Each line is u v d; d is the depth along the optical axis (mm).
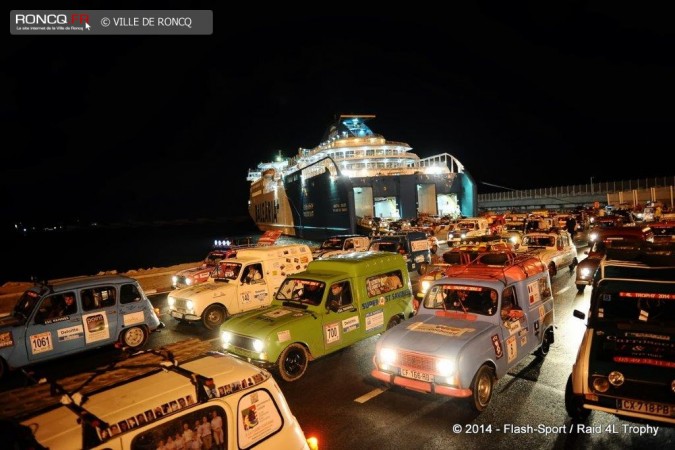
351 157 50656
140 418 2828
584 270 12781
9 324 8297
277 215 64375
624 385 4895
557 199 76000
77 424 2768
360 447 5215
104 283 9391
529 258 8094
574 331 9430
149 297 16891
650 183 61625
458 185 50938
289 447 3441
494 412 5906
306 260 13312
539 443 5133
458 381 5543
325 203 44375
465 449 5051
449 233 28500
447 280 7191
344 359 8391
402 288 9383
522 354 6805
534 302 7387
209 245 70688
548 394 6391
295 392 6918
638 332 5238
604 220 25938
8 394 3082
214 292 11312
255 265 12195
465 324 6465
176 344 3979
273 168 65938
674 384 4672
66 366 9016
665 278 5500
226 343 7672
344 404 6410
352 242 19156
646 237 13695
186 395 3068
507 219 30719
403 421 5809
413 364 5926
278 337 7066
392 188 48281
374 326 8578
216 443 3117
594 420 5648
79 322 8906
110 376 3301
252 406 3346
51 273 44375
